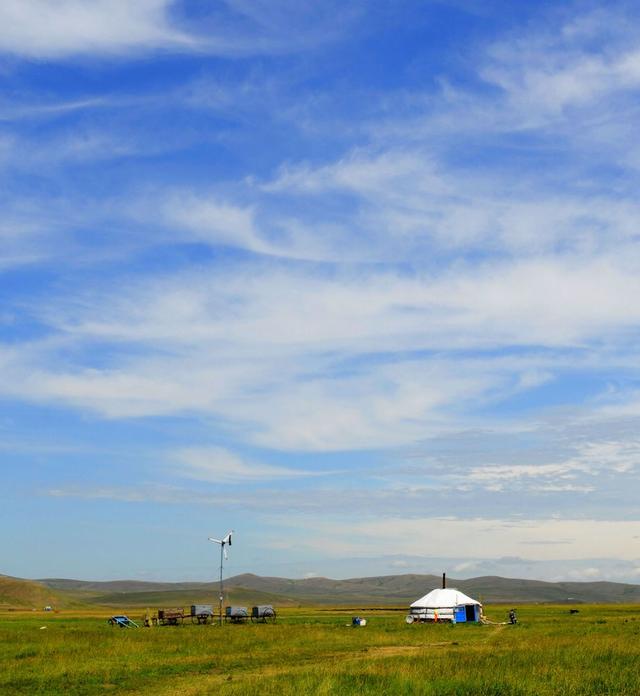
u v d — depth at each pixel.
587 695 31.81
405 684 33.28
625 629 82.69
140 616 171.12
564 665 41.72
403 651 56.44
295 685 33.22
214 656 52.19
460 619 110.81
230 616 114.75
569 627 89.88
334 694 31.33
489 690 32.53
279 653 55.03
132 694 34.69
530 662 42.66
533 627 91.69
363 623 98.38
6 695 34.81
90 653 53.41
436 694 32.09
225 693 32.16
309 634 75.75
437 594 113.81
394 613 180.50
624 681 34.78
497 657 46.25
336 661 47.59
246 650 57.41
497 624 102.88
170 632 80.75
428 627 94.44
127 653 53.78
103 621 139.50
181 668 44.53
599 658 45.34
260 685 34.25
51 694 35.16
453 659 45.19
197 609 108.75
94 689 36.56
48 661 48.12
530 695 31.70
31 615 193.75
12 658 50.62
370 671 38.47
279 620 124.19
